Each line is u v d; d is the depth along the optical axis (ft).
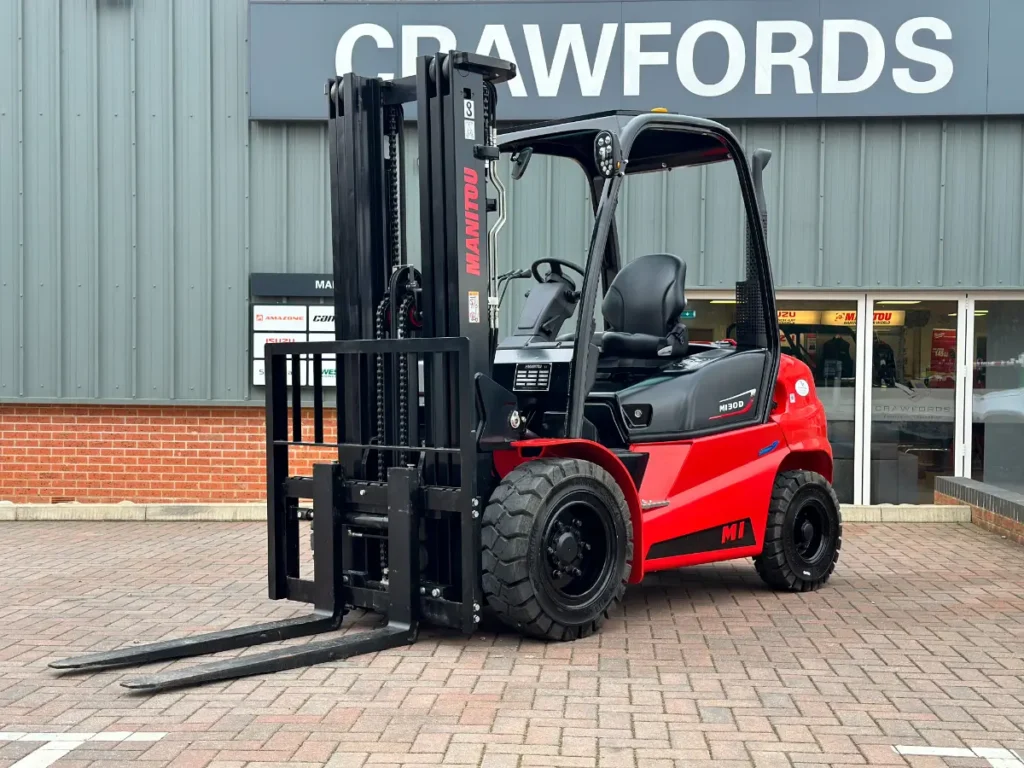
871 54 35.83
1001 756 13.17
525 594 17.93
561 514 18.69
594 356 19.81
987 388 37.52
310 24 36.52
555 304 21.90
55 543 30.27
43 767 12.70
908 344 37.58
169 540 30.83
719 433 22.62
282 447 20.53
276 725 14.21
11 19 36.91
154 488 37.52
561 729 14.06
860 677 16.65
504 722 14.32
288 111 36.63
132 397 37.04
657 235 36.83
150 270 37.01
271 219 37.09
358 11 36.55
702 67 36.19
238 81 37.01
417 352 18.58
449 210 18.45
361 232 19.84
